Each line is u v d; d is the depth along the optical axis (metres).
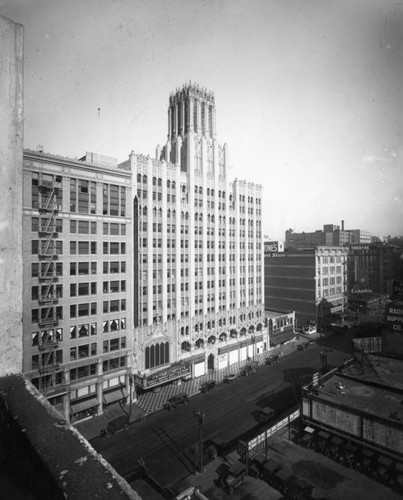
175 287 61.22
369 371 50.00
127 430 43.59
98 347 47.62
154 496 31.64
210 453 37.34
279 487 32.88
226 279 71.38
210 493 32.12
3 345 6.50
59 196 44.16
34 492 3.98
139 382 52.25
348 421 38.19
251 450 38.91
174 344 60.34
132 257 51.94
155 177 58.34
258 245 80.25
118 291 49.97
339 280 107.94
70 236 45.16
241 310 74.81
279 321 85.75
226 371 66.88
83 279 46.22
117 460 37.16
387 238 151.12
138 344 54.47
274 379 61.56
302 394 42.72
